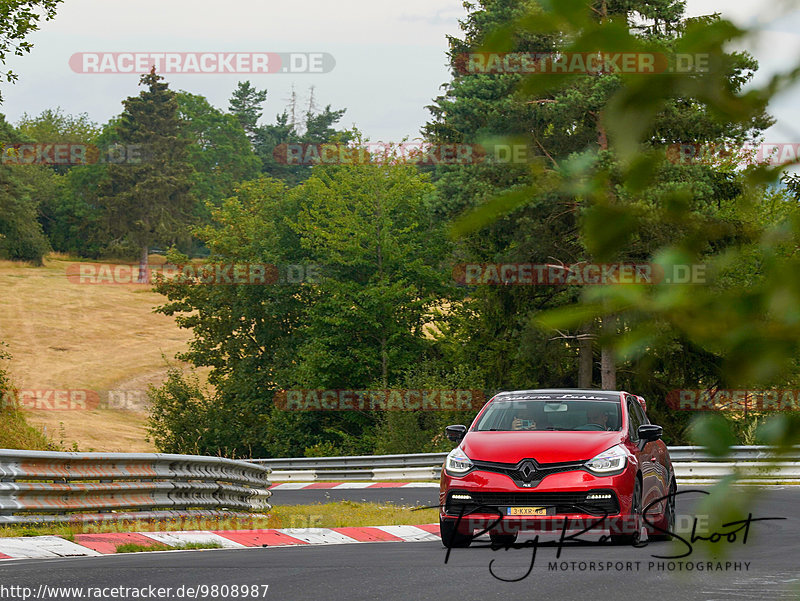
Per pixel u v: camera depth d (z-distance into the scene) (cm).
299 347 12456
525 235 8850
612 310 261
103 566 2186
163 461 3262
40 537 2573
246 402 13025
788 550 2506
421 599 1773
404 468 7612
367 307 11619
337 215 11994
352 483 7150
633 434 2800
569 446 2619
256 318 13438
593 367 10700
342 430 12262
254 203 14525
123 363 19100
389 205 11944
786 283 239
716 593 1792
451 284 11975
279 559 2370
